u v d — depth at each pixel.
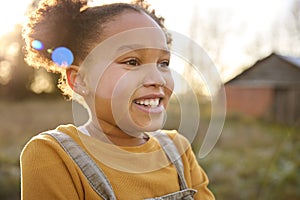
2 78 17.09
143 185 1.12
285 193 5.18
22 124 10.36
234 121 14.57
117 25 1.08
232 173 6.93
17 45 16.00
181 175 1.22
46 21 1.17
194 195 1.29
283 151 5.77
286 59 15.86
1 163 5.95
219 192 6.08
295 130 6.21
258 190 5.98
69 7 1.15
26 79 16.89
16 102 15.36
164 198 1.13
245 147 9.56
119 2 1.17
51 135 1.09
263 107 16.47
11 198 4.77
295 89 15.81
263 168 6.94
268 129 13.14
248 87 16.78
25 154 1.06
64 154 1.05
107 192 1.05
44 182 1.02
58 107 12.80
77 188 1.04
